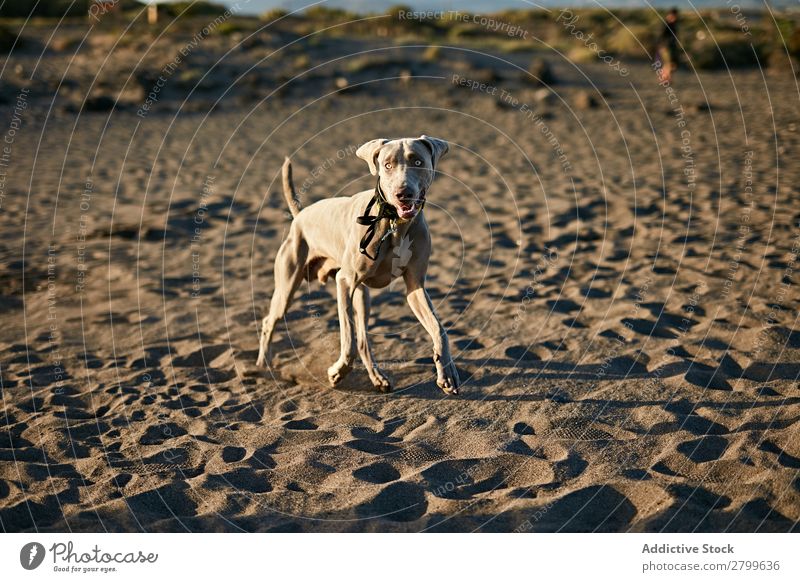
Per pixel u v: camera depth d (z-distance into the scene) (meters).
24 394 5.29
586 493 3.68
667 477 3.77
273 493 3.85
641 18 34.12
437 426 4.55
